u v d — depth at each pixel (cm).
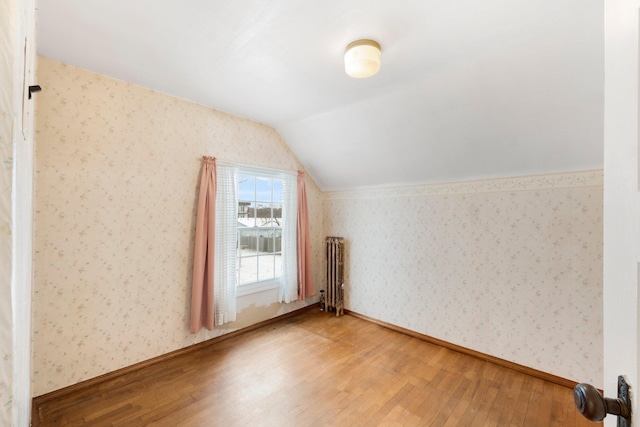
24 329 94
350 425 185
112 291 233
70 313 213
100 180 226
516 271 259
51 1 144
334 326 351
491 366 262
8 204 46
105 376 229
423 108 246
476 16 152
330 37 173
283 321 367
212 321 286
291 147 377
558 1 142
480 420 191
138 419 188
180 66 210
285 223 368
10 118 46
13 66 47
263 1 144
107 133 228
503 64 190
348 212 397
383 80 224
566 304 234
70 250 212
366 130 296
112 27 166
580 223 229
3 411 47
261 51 189
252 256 350
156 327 259
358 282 383
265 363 260
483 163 270
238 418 190
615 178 56
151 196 254
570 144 221
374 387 225
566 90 191
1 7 46
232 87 244
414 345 303
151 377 236
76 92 213
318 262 428
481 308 278
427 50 183
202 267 279
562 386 231
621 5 55
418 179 324
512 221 262
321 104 275
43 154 200
